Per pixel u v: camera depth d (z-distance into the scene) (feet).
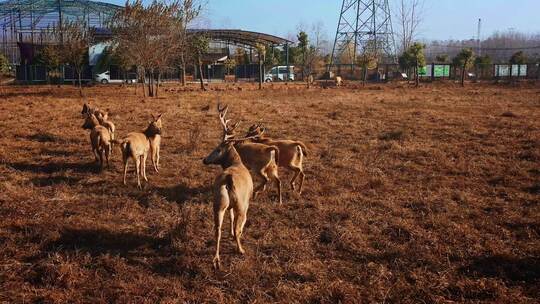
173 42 108.88
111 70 179.42
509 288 19.99
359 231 25.68
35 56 171.42
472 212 28.84
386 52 236.84
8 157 41.16
